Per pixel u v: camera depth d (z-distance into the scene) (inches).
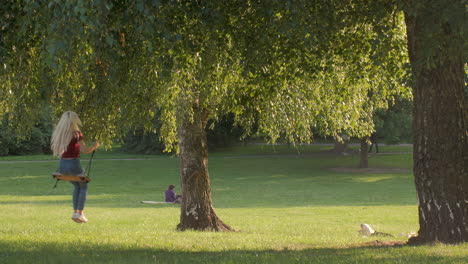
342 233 620.7
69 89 437.7
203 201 638.5
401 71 430.3
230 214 882.8
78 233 516.1
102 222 715.4
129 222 727.7
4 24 303.3
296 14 312.5
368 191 1385.3
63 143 255.1
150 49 273.4
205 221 634.2
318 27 346.9
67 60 300.7
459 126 378.9
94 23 236.1
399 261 302.8
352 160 2166.6
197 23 329.1
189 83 414.9
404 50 438.3
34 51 355.9
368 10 369.7
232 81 463.2
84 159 2362.2
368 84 578.9
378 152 2425.0
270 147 2741.1
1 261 297.3
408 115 1711.4
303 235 581.3
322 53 387.9
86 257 320.5
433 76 378.6
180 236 501.0
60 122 257.8
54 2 235.0
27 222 680.4
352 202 1155.3
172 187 1136.2
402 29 493.0
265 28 338.0
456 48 319.9
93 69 362.9
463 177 380.8
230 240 468.1
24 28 287.1
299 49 367.2
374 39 366.9
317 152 2476.6
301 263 300.7
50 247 373.7
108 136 469.7
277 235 562.6
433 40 318.0
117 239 456.8
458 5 286.7
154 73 364.5
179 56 331.0
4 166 2100.1
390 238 546.6
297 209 967.0
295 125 566.3
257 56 347.6
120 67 330.0
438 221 383.6
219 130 2314.2
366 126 669.9
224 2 337.4
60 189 1502.2
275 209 972.6
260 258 319.3
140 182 1694.1
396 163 2070.6
